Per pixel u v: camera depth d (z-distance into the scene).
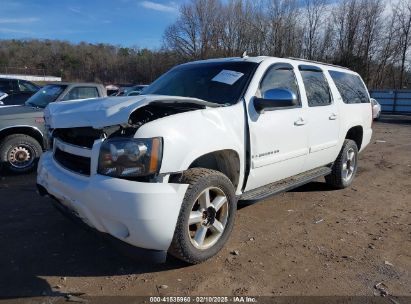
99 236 3.25
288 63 4.75
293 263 3.61
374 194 5.99
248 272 3.42
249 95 4.00
